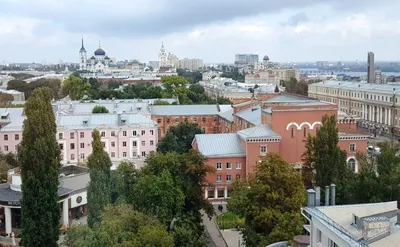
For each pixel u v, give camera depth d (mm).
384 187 86188
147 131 174625
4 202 103125
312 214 53062
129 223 74750
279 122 131250
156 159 95125
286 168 86188
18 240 100625
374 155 147875
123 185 92062
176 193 88500
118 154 172375
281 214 79062
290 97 180375
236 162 129250
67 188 110438
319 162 102250
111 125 173250
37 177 84000
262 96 194625
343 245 45625
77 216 115125
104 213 78188
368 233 44219
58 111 193625
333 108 133250
